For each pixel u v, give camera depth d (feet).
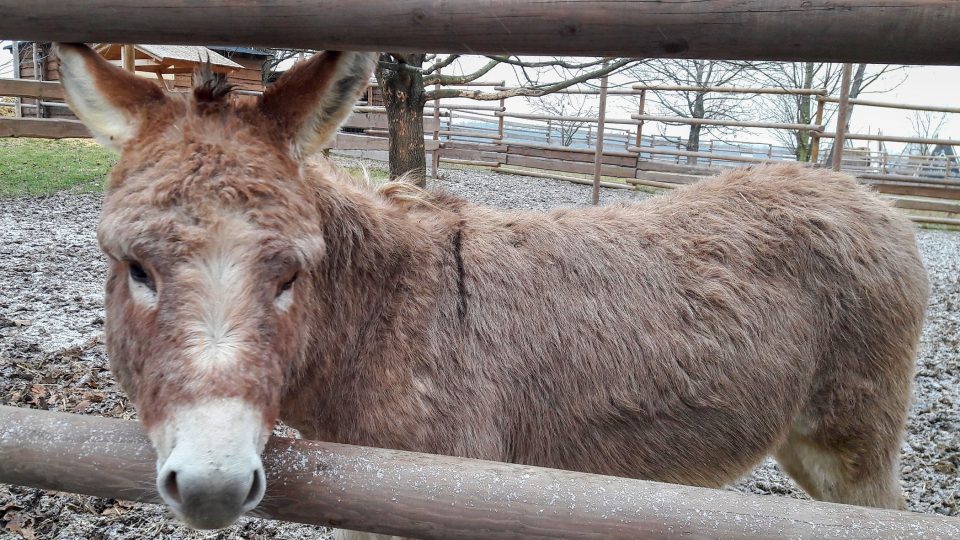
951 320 26.63
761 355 9.27
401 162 25.36
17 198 34.06
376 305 8.03
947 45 4.28
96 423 5.70
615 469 8.99
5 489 12.30
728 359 9.09
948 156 54.90
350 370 7.90
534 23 4.90
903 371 10.19
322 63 6.38
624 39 4.80
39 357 17.03
